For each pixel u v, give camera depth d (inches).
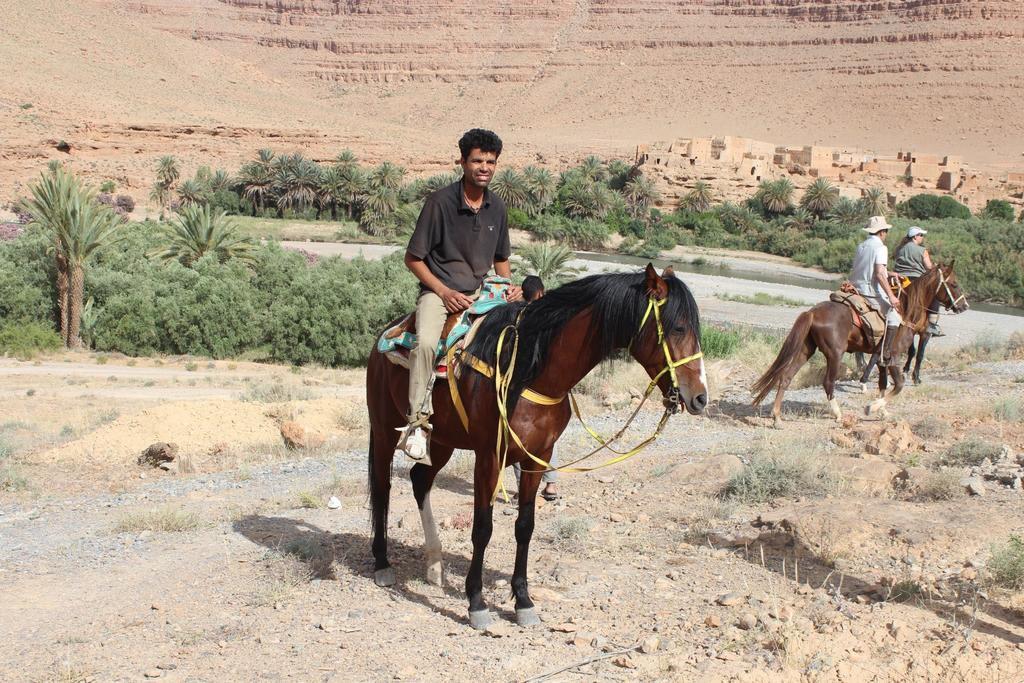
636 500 335.9
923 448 386.6
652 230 4623.5
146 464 463.8
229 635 216.7
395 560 272.8
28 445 528.4
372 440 260.7
